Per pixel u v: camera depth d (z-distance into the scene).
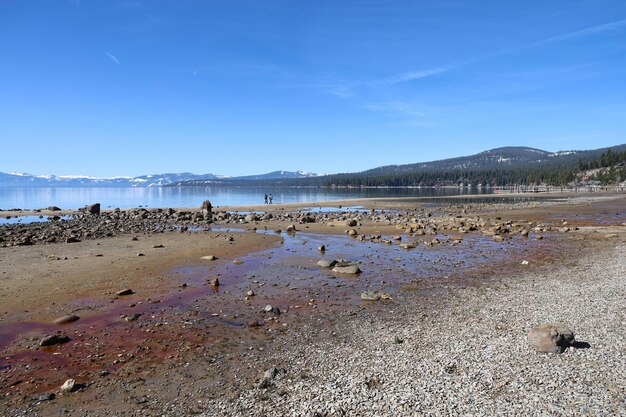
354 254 29.55
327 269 24.55
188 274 22.59
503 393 9.56
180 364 11.85
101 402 9.80
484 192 192.12
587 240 35.12
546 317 15.09
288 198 134.88
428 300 18.22
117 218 55.19
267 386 10.41
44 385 10.61
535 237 37.69
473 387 9.90
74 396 10.08
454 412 8.79
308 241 35.78
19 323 14.84
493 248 32.09
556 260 26.80
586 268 23.92
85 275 21.56
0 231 38.06
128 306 16.94
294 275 22.95
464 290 19.81
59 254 27.09
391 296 18.92
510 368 10.85
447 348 12.47
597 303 16.66
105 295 18.33
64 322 14.99
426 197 130.50
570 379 10.09
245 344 13.32
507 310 16.20
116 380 10.88
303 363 11.80
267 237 36.75
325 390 10.02
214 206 88.31
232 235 37.56
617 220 53.19
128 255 26.97
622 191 146.62
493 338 13.12
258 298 18.47
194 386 10.55
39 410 9.45
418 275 23.12
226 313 16.38
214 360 12.11
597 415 8.48
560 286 19.88
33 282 19.97
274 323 15.32
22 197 156.25
